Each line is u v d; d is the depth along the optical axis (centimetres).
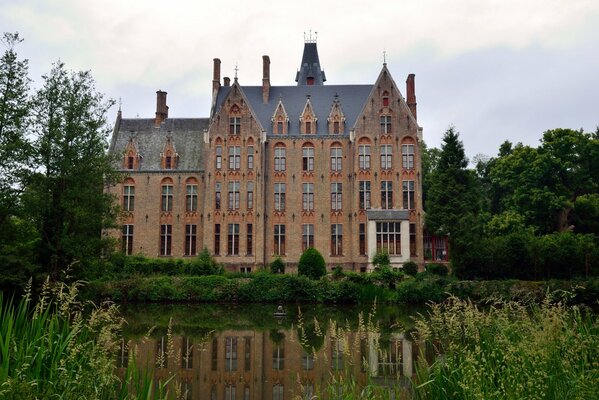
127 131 6700
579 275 4369
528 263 4688
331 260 5909
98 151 4044
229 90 6200
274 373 2009
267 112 6412
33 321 1004
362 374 1445
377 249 5697
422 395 1125
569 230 5403
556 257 4609
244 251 5931
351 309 4184
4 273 3142
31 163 3666
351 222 5950
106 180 4162
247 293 4612
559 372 942
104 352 987
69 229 3819
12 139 3506
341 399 1164
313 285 4597
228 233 5981
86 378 920
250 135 6109
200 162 6384
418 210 5859
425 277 4603
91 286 3875
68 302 1034
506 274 4712
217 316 3697
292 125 6275
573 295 1183
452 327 1090
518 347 970
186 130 6700
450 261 5094
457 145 5550
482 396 841
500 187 8025
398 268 5403
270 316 3703
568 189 6619
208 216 6003
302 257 5081
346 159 6100
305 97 6556
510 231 6412
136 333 2836
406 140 6028
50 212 3725
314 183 6072
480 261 4741
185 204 6256
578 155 6519
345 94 6550
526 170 6588
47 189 3759
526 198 6600
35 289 3192
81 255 3666
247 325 3228
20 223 3544
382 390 1173
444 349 1132
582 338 1035
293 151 6131
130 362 1055
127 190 6294
